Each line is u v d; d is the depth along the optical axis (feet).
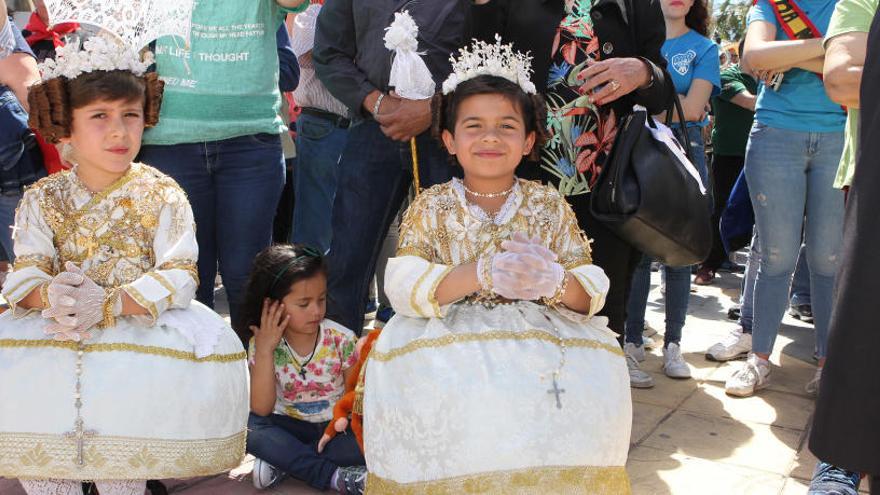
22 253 8.68
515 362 7.59
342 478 9.66
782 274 13.61
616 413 7.80
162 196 9.02
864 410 6.63
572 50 10.22
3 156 11.45
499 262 7.65
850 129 9.61
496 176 8.41
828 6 12.73
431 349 7.72
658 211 9.50
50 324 8.28
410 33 10.67
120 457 8.14
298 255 10.25
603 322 8.40
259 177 11.40
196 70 10.80
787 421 12.58
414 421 7.57
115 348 8.27
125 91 8.69
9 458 8.09
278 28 11.99
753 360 13.91
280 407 10.41
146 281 8.44
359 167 12.00
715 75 16.66
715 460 11.05
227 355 8.89
